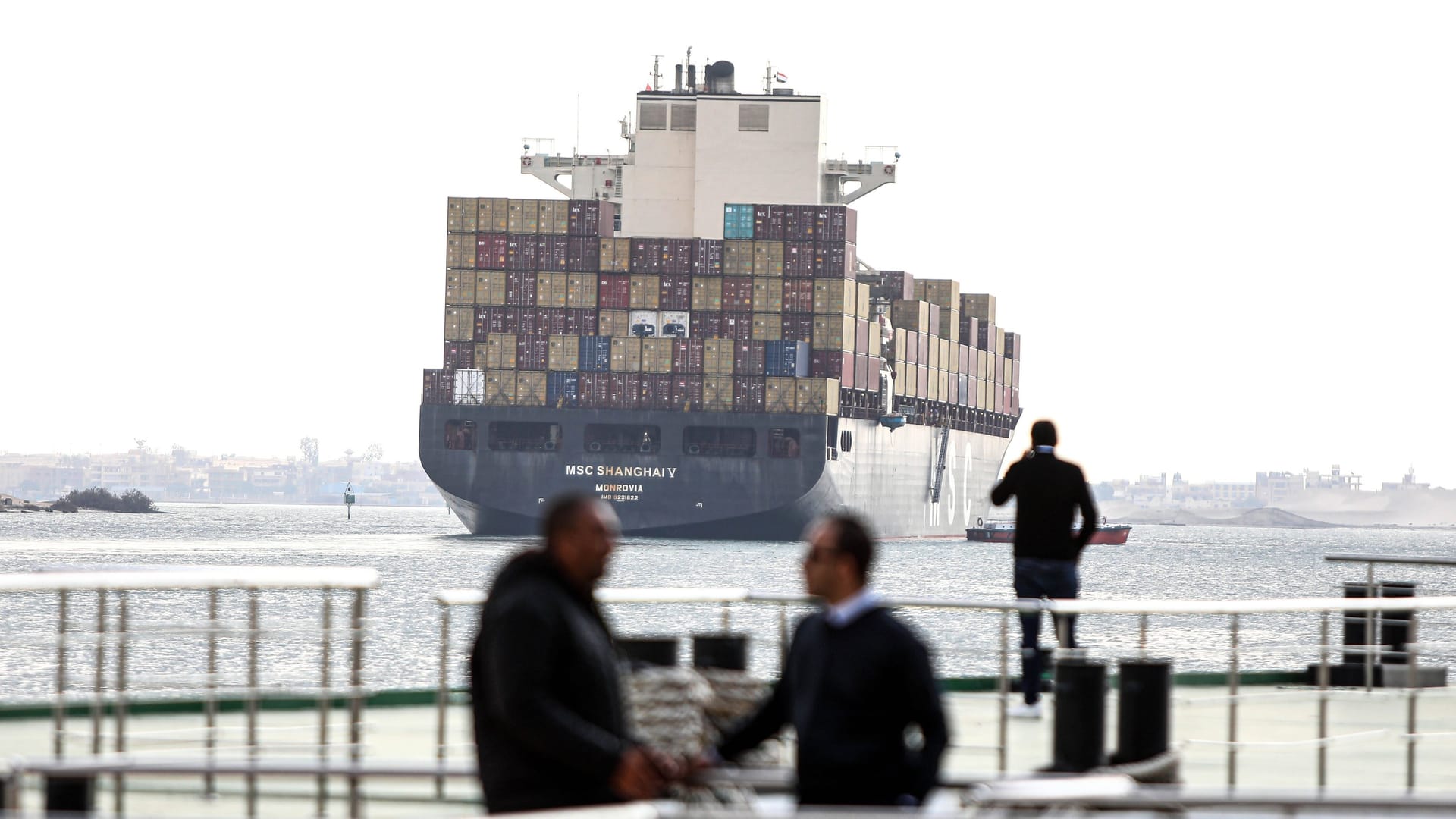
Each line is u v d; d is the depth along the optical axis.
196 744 36.00
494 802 21.92
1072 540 43.41
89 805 19.73
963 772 34.31
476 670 22.27
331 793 32.69
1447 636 147.62
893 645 20.94
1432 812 17.44
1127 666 31.20
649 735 24.53
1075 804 18.78
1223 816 19.77
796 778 21.14
